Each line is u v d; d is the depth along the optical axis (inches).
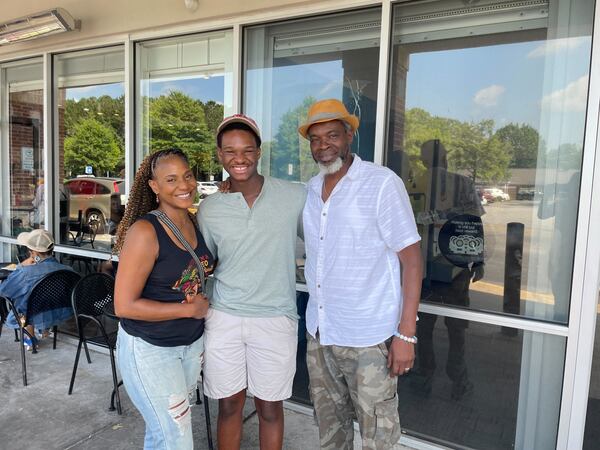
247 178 70.6
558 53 84.0
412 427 100.3
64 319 129.3
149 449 70.3
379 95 98.3
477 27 90.5
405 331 66.7
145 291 66.3
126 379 67.6
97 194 147.4
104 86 142.8
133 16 128.6
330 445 78.4
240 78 116.7
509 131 88.8
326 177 71.5
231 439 79.2
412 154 97.7
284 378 76.0
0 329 142.7
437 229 96.1
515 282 89.7
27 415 106.5
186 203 67.4
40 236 132.0
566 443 86.3
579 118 83.0
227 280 73.0
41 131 159.0
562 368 86.6
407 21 96.5
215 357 73.9
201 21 119.4
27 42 152.0
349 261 68.0
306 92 110.8
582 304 82.4
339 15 104.9
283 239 72.2
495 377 92.3
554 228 86.0
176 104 130.8
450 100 93.7
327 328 71.3
